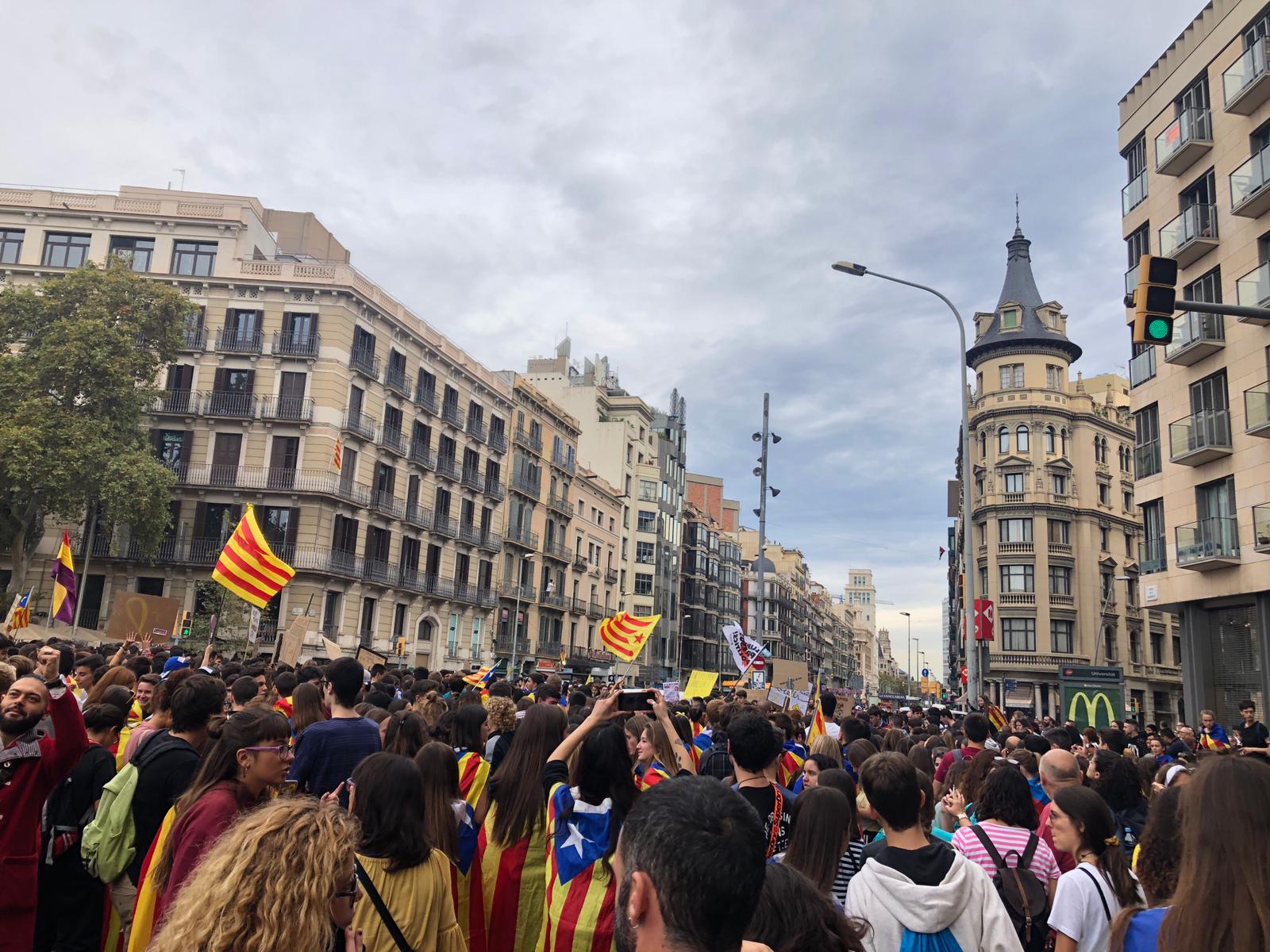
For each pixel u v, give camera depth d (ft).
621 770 14.93
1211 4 88.84
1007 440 185.47
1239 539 81.56
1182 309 35.06
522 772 16.72
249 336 140.46
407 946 12.37
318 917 7.82
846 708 54.90
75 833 18.13
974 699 71.56
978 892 12.79
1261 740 51.08
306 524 134.92
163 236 142.82
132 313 118.73
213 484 135.64
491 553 184.65
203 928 7.58
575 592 222.89
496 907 16.14
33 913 16.57
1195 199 90.94
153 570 135.33
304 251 167.53
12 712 16.71
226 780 14.23
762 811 16.99
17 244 141.69
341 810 8.91
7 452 108.88
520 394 197.57
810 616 475.31
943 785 24.35
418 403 159.53
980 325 198.08
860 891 12.99
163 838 14.06
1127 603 184.85
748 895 6.86
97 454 112.78
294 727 25.16
